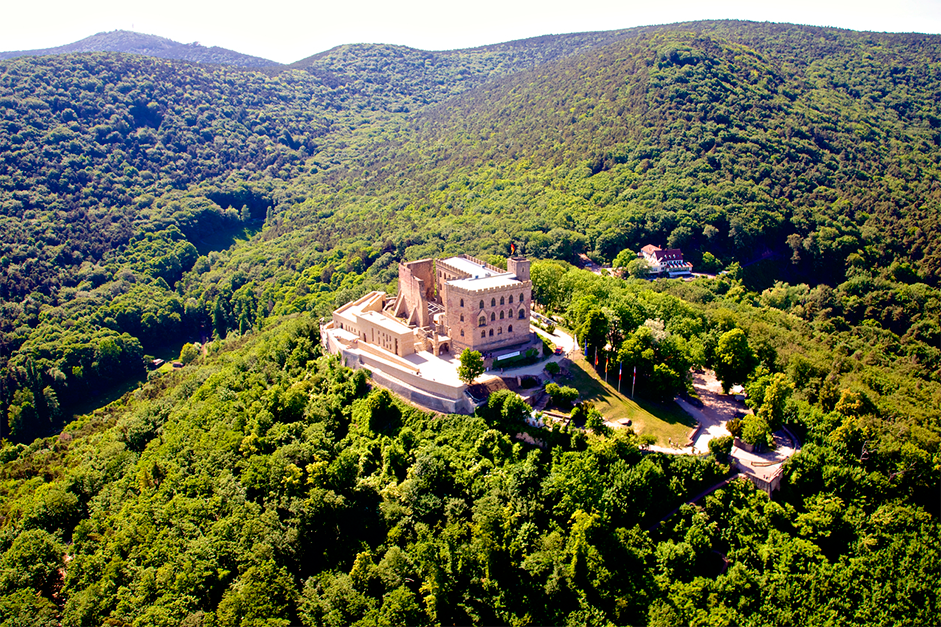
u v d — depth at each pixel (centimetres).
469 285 14250
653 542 10075
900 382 16600
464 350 13275
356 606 9631
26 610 10194
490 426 12025
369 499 11656
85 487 14038
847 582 9606
